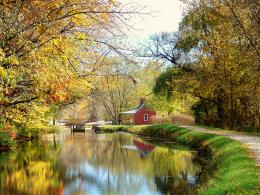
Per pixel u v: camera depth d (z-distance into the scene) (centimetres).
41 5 949
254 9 2639
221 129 4247
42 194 1798
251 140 2672
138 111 8650
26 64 984
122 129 7544
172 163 2694
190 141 3753
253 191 1132
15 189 1897
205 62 4019
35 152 3375
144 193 1828
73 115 9031
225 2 2928
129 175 2303
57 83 1012
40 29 973
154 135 5409
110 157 3159
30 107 1252
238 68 3544
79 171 2442
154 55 4253
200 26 4244
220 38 3781
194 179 2064
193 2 4181
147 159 2977
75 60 1063
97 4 959
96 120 9881
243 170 1484
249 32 2772
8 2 927
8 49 955
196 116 5269
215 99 4500
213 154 2561
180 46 4369
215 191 1362
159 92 4903
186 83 4228
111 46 1019
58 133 6825
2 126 2256
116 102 9319
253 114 4059
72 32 1007
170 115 6488
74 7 957
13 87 1011
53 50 1012
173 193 1780
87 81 1066
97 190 1909
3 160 2833
